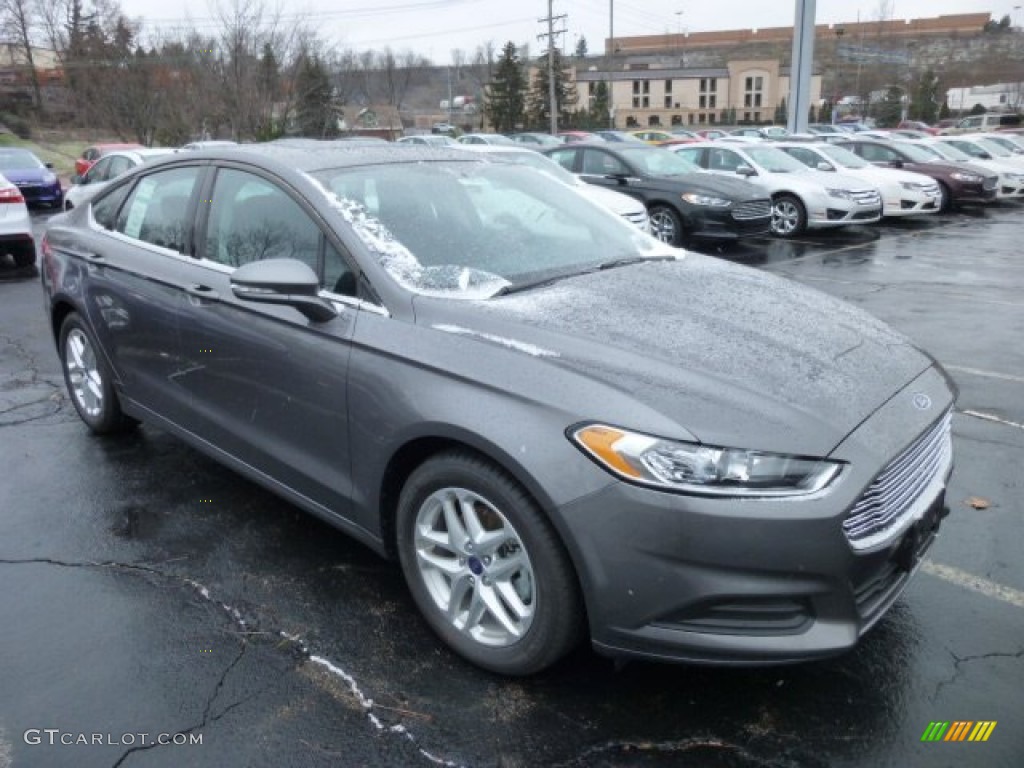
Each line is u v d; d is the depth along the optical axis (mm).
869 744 2453
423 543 2848
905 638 2941
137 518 3824
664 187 12180
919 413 2617
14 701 2652
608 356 2537
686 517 2248
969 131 46250
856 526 2355
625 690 2666
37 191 19750
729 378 2461
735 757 2410
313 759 2412
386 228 3174
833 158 16078
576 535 2346
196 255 3719
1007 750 2426
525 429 2426
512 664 2641
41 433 4875
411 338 2773
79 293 4469
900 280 9906
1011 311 8062
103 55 42250
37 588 3268
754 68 101688
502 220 3564
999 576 3336
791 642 2320
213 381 3607
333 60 44125
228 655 2867
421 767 2383
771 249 12664
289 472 3301
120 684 2729
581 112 82062
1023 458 4480
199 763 2400
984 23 125688
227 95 36031
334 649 2895
